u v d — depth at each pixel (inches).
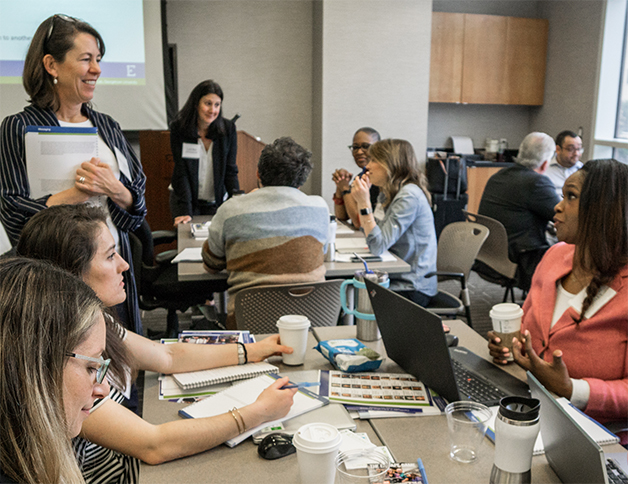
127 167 81.1
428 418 49.9
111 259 50.9
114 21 199.0
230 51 233.6
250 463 43.4
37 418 23.6
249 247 84.3
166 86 208.1
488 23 246.8
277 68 238.7
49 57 72.8
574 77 241.9
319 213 87.1
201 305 138.6
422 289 111.0
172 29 227.0
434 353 50.5
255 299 81.7
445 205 221.3
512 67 254.2
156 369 56.7
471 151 263.7
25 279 25.1
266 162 85.2
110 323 48.6
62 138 71.9
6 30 188.9
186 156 146.9
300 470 39.6
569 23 243.3
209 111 144.0
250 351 60.7
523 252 148.0
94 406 42.6
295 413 49.5
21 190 72.1
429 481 40.4
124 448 42.7
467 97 251.0
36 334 24.1
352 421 48.7
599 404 52.9
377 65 223.6
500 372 59.2
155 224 208.4
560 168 188.1
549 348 61.1
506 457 38.7
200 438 44.4
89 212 50.8
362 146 159.0
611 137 231.9
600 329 57.4
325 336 71.0
